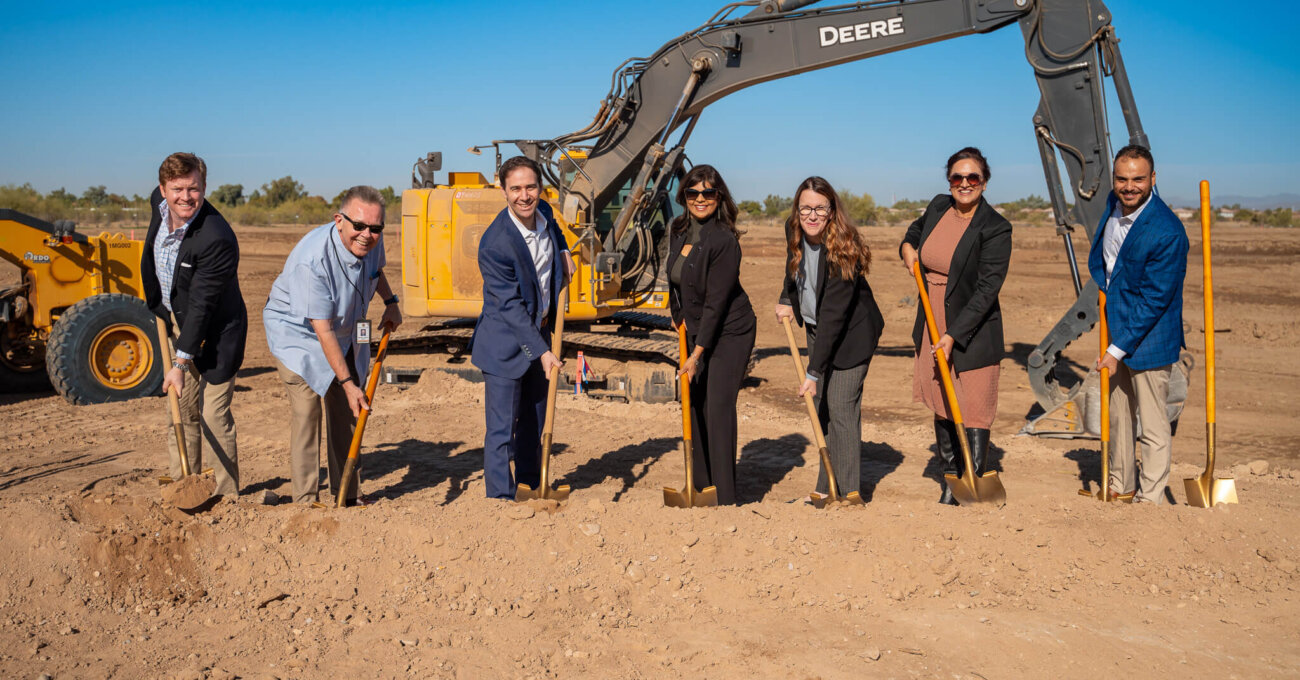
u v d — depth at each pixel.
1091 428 7.45
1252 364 11.48
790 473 6.73
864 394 9.96
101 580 4.09
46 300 9.62
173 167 4.74
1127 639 3.78
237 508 4.61
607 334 10.29
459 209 9.72
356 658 3.59
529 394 5.53
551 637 3.80
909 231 5.59
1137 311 4.84
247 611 4.01
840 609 4.11
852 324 5.16
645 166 9.54
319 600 4.10
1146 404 5.00
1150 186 4.81
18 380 9.84
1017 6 8.48
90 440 7.71
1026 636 3.79
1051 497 5.00
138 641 3.73
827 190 4.91
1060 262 29.06
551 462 6.94
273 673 3.44
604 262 9.12
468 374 9.94
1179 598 4.17
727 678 3.46
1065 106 8.33
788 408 9.35
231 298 5.23
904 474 6.71
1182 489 6.21
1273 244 37.34
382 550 4.38
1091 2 8.19
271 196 70.81
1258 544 4.53
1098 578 4.32
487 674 3.48
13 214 9.39
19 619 3.87
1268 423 8.42
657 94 9.90
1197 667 3.55
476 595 4.14
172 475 5.51
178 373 4.97
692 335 5.23
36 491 6.13
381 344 5.47
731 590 4.25
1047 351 7.81
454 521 4.55
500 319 5.08
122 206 59.06
